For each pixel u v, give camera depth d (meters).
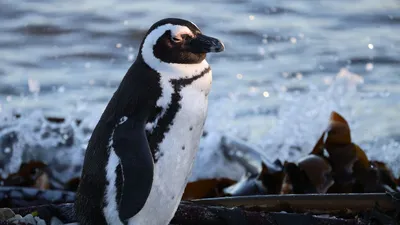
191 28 5.81
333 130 8.36
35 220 6.31
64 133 10.83
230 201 6.91
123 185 5.39
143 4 21.92
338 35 18.22
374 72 15.23
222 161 9.62
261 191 8.20
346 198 6.90
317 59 16.23
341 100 11.95
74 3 22.03
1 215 6.27
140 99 5.67
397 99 13.27
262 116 12.66
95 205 5.78
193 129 5.81
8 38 18.62
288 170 8.16
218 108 12.94
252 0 22.23
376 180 8.16
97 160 5.71
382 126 11.79
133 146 5.46
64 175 9.94
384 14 20.06
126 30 19.05
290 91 14.07
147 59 5.77
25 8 21.38
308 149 10.75
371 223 6.64
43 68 16.27
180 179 5.90
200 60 5.81
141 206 5.33
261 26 19.19
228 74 15.19
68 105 13.78
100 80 15.41
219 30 18.84
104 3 21.92
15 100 14.16
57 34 18.97
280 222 6.44
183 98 5.71
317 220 6.43
